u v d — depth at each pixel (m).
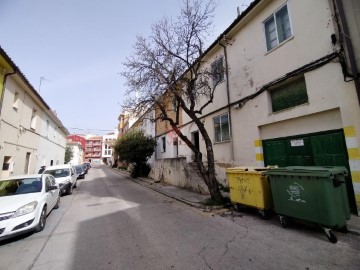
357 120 5.48
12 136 11.02
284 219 5.14
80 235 5.35
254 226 5.39
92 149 92.06
